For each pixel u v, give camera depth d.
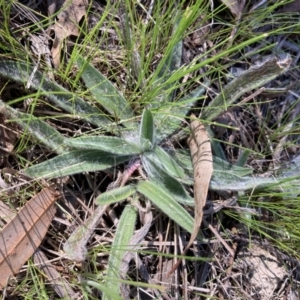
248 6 0.28
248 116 0.28
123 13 0.25
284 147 0.29
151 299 0.25
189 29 0.26
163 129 0.25
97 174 0.25
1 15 0.24
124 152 0.24
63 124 0.25
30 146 0.24
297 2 0.28
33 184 0.23
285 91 0.28
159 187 0.23
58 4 0.25
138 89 0.25
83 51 0.24
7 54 0.23
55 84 0.23
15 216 0.22
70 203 0.24
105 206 0.23
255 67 0.23
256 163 0.28
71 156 0.23
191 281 0.26
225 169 0.25
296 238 0.27
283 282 0.28
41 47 0.24
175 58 0.25
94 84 0.24
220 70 0.26
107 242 0.25
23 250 0.22
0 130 0.23
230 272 0.27
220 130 0.27
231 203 0.26
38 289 0.23
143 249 0.25
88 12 0.25
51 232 0.24
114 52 0.25
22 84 0.24
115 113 0.24
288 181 0.26
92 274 0.23
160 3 0.25
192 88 0.27
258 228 0.26
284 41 0.29
